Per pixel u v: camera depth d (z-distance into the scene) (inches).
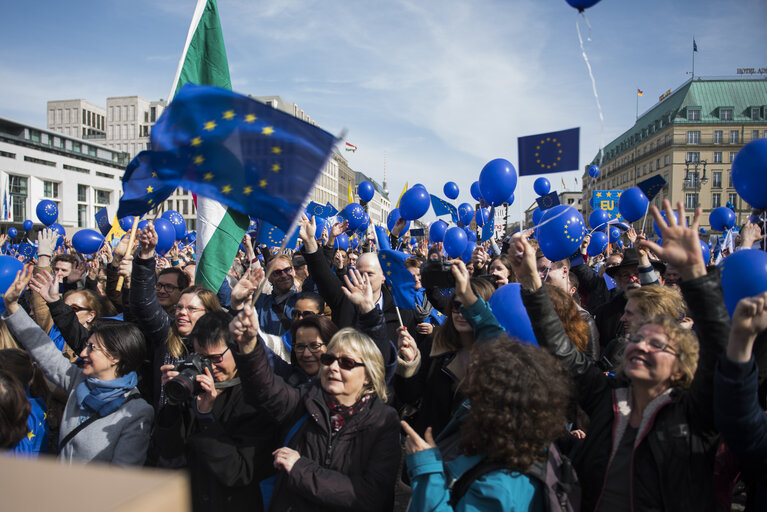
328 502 88.4
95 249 261.3
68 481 20.9
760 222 150.1
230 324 95.6
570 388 82.5
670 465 75.5
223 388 104.7
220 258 164.4
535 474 72.7
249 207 103.0
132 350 112.3
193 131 104.3
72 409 112.7
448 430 91.8
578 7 91.1
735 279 95.2
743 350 69.4
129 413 109.5
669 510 74.7
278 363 127.2
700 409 76.0
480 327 101.9
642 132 2972.4
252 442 100.4
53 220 413.7
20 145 2378.2
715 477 83.7
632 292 115.2
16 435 95.2
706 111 2593.5
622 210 284.0
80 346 144.9
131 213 128.4
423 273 155.9
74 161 2655.0
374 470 92.7
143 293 137.4
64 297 161.2
